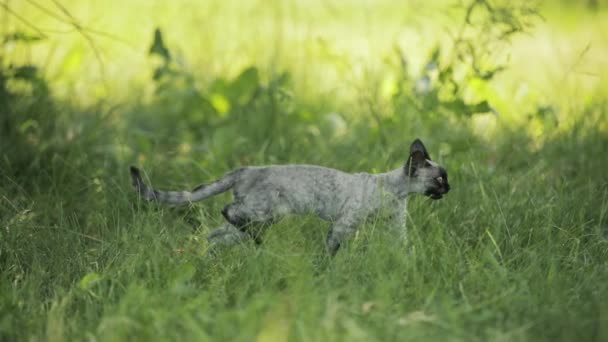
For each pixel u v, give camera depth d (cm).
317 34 2731
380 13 3153
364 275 1112
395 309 1017
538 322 990
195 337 926
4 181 1452
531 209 1355
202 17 2725
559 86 2162
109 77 2269
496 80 2236
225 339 923
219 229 1249
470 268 1123
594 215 1398
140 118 1938
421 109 1655
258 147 1747
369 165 1576
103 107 1998
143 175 1527
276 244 1159
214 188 1249
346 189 1233
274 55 2128
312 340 915
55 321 966
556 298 1050
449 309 984
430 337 942
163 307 996
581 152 1697
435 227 1256
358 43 2730
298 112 1820
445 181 1255
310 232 1284
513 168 1684
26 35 1722
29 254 1223
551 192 1452
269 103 1841
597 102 1953
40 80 1784
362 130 1820
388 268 1122
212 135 1788
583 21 3134
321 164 1614
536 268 1138
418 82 1712
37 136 1689
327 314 944
